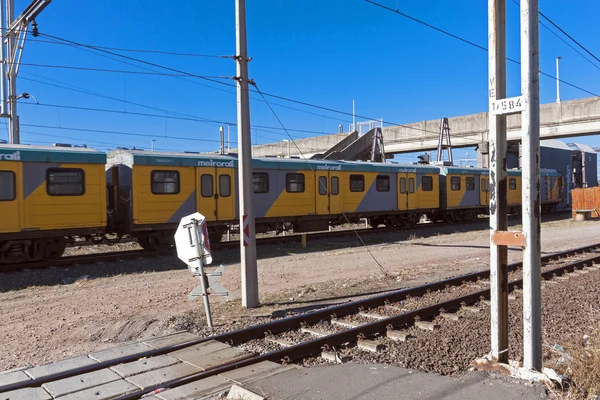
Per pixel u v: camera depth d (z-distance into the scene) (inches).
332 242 755.4
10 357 246.1
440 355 237.5
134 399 185.6
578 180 2042.3
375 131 1488.7
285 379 190.1
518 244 176.6
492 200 185.0
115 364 221.1
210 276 295.6
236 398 176.9
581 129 1457.9
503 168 183.0
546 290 388.8
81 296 385.1
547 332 272.4
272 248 685.3
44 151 518.6
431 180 1016.9
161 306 346.6
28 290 421.7
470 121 1692.9
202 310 333.7
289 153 1956.2
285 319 284.7
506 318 188.1
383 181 912.9
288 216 762.2
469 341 260.2
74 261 542.6
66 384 196.5
